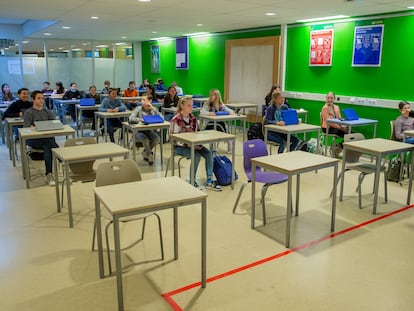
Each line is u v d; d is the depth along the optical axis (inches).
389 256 118.6
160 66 485.4
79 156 137.3
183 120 189.9
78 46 524.7
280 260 115.3
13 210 154.6
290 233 134.6
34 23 379.9
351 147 160.2
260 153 157.3
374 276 106.9
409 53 228.1
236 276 106.0
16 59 444.1
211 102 254.1
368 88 253.8
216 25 321.7
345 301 94.9
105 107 276.7
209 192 179.0
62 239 128.8
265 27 325.4
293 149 221.8
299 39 297.9
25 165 183.5
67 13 259.0
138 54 524.1
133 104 353.1
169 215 149.8
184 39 430.0
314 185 191.2
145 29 358.0
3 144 290.4
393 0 195.0
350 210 157.6
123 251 120.5
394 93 239.1
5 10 248.4
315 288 100.6
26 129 186.9
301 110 276.8
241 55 352.8
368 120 241.6
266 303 93.8
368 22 246.8
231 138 178.4
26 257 116.3
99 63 499.8
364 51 251.4
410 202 167.5
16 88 448.1
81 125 315.9
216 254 118.8
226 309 91.3
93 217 148.3
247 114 354.0
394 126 213.5
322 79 284.5
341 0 196.9
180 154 184.7
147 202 89.4
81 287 100.1
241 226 140.6
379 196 175.8
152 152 237.3
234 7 224.1
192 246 124.1
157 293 97.7
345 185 191.6
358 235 133.6
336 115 255.6
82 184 189.5
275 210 157.1
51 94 419.2
